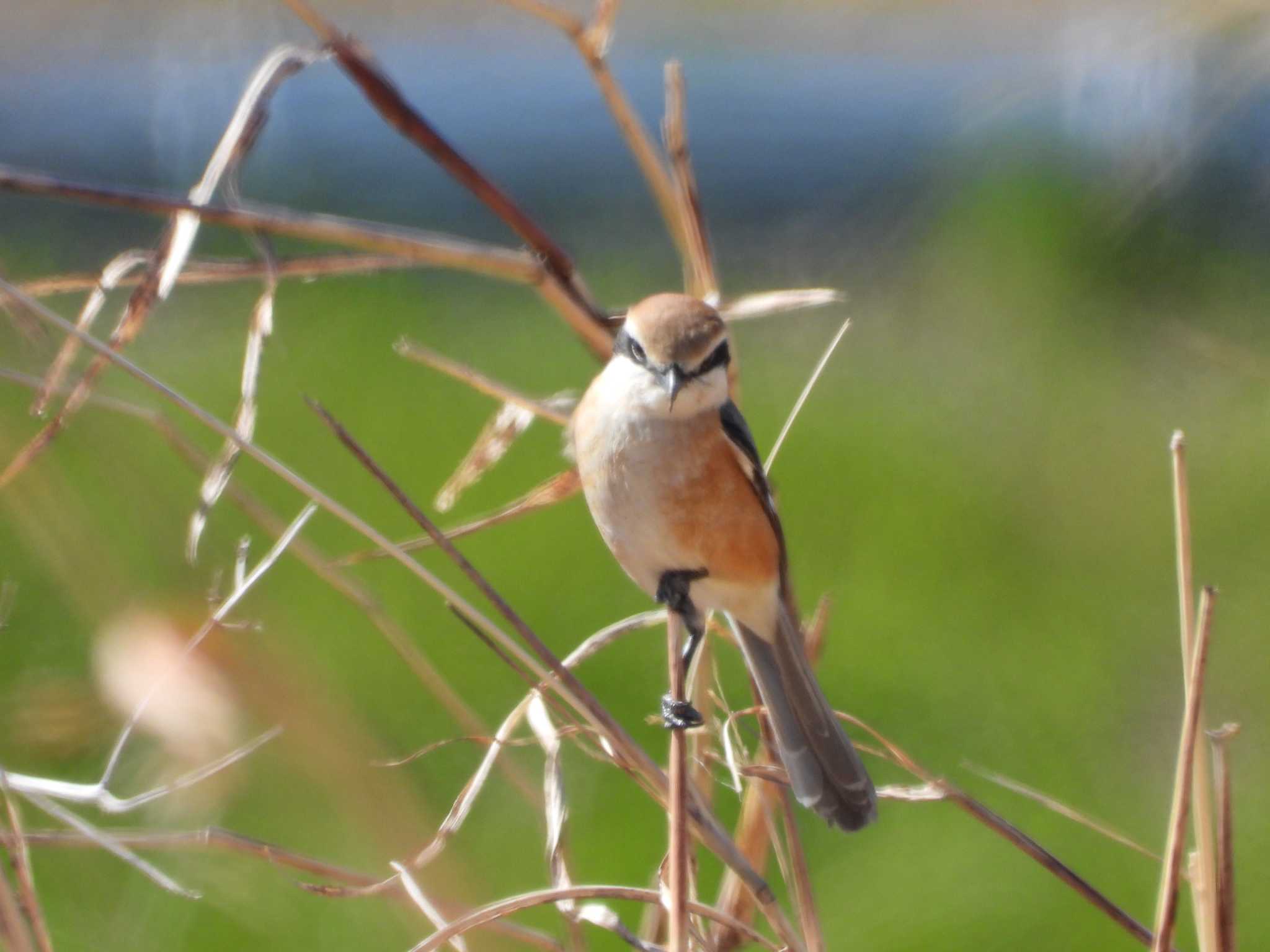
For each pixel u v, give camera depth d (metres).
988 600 12.23
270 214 5.32
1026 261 16.64
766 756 6.51
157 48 14.84
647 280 17.84
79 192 5.03
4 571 9.32
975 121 11.73
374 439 13.31
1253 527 13.02
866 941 9.19
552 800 5.56
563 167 21.17
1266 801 10.18
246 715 4.94
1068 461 13.98
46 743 4.96
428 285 17.28
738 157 20.44
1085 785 10.38
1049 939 9.22
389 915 8.33
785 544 6.92
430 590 11.48
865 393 15.44
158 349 14.72
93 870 7.82
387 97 5.78
